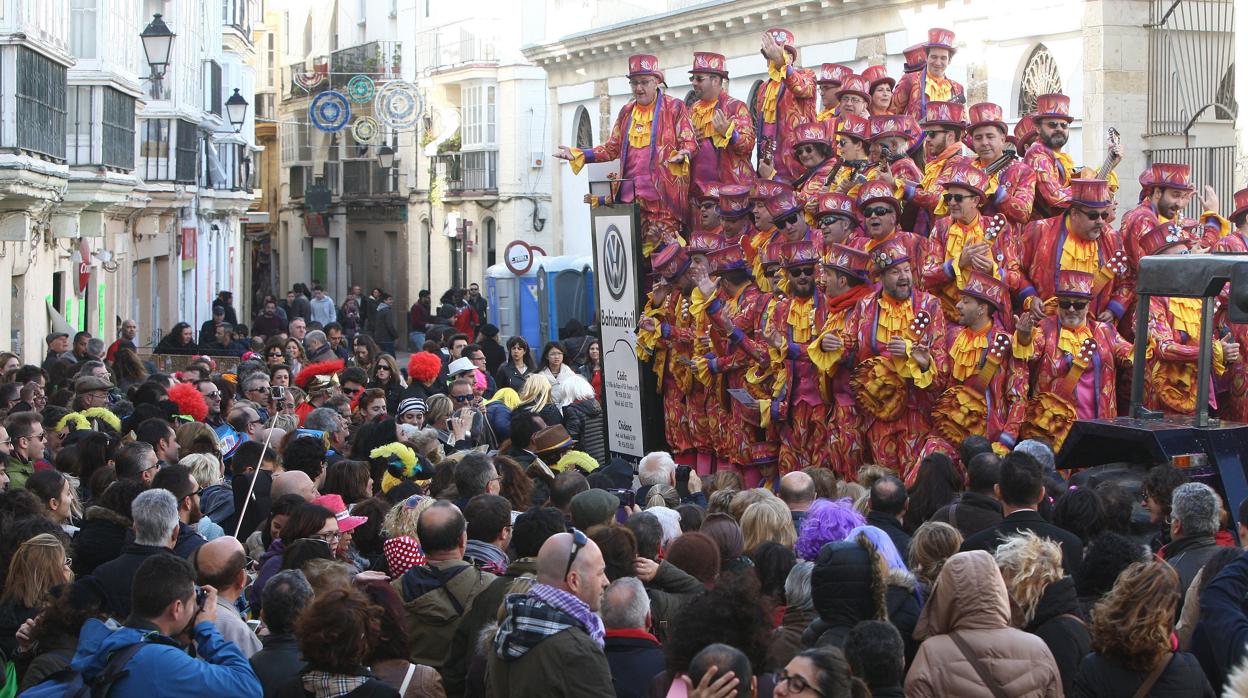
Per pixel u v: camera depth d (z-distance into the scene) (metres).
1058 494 9.62
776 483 15.96
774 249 15.22
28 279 22.27
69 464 11.18
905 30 24.66
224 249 42.03
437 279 49.53
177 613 6.36
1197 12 20.73
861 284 14.30
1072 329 13.52
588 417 16.91
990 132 13.90
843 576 6.39
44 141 20.16
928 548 7.32
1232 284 9.84
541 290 32.62
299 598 6.52
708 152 16.83
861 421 14.65
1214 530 7.47
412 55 51.41
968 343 13.66
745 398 15.67
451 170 47.66
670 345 17.05
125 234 30.27
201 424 11.54
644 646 6.31
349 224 55.66
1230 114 20.41
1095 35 20.64
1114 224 20.62
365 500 9.01
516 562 7.08
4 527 8.05
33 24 19.31
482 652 6.59
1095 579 7.11
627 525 7.38
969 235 13.85
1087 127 20.88
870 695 5.57
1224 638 6.39
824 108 16.19
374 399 14.16
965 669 6.03
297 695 5.93
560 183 38.31
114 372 18.80
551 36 38.84
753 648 5.70
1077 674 6.19
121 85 24.12
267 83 61.22
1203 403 10.11
